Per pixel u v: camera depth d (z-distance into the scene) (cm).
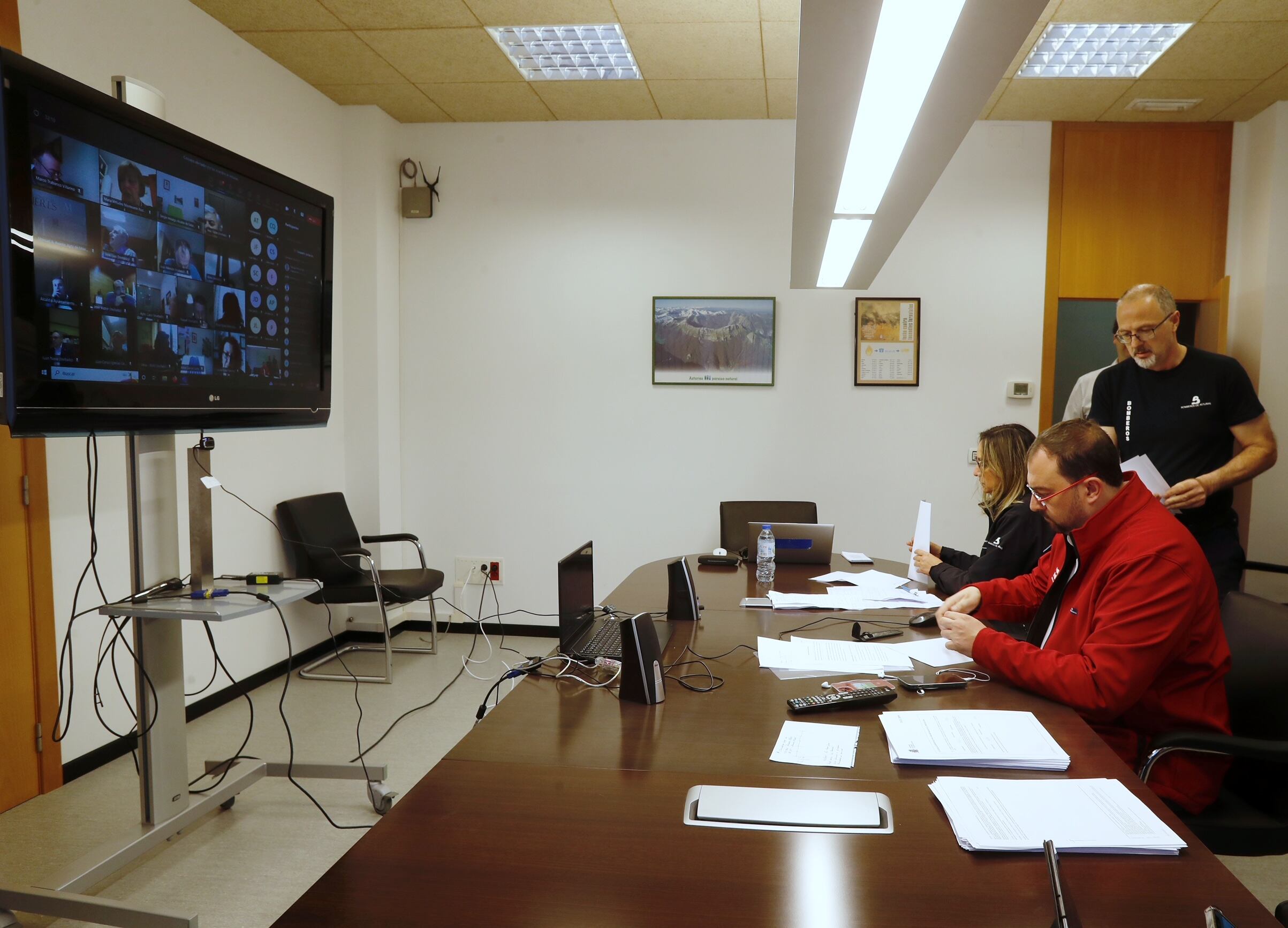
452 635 484
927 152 167
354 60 391
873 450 459
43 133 171
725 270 462
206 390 222
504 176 473
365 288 458
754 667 193
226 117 359
